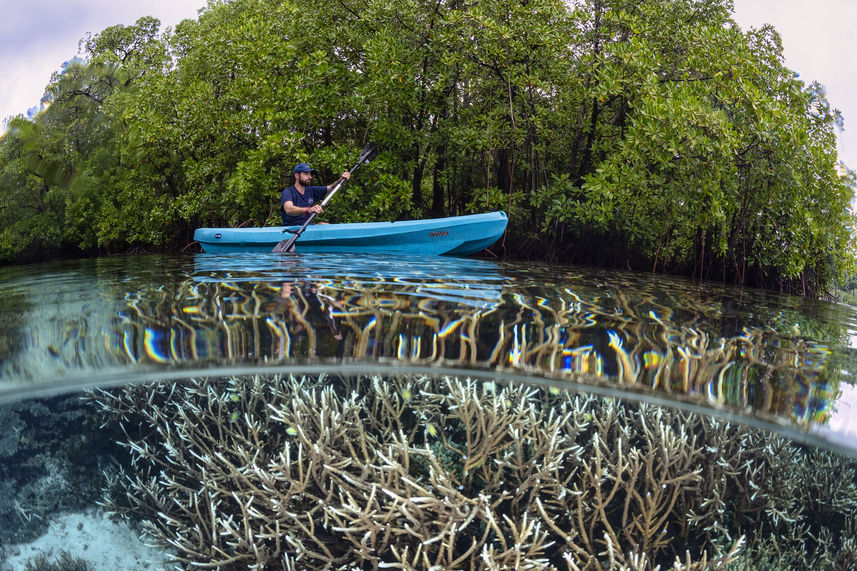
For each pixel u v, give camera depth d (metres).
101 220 14.73
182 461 2.65
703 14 8.08
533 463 2.20
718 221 6.52
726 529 2.35
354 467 2.42
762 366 2.33
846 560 2.22
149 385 2.95
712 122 5.85
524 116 8.14
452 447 2.40
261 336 2.49
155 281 3.88
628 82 6.80
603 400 2.55
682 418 2.53
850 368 2.36
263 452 2.56
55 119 16.08
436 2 8.23
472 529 2.24
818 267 6.99
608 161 6.80
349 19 8.74
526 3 7.56
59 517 2.61
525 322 2.84
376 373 2.46
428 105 8.52
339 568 2.10
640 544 2.17
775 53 7.71
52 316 2.80
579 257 7.78
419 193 9.66
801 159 6.05
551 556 2.19
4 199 16.84
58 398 2.96
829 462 2.53
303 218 7.02
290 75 9.04
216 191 10.52
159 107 11.00
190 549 2.32
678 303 3.75
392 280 3.97
